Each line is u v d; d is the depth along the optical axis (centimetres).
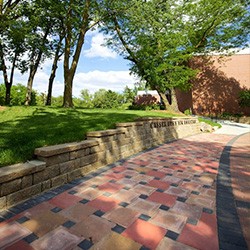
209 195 338
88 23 1341
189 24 1659
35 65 2003
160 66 1616
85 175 429
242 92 2348
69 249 204
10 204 286
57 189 353
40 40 1586
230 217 269
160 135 887
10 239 218
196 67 2584
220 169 488
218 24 1686
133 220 259
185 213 278
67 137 465
